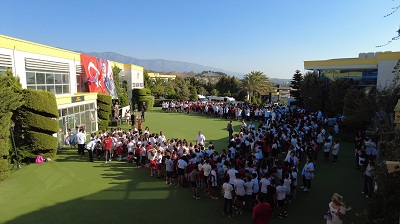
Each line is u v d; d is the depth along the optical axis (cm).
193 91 6038
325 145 1662
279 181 988
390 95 1758
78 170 1462
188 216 969
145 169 1498
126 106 3494
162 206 1047
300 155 1608
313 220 957
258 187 1014
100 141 1675
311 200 1127
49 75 2033
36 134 1541
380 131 888
